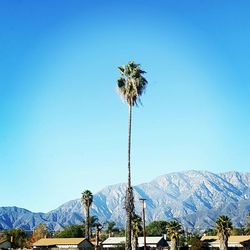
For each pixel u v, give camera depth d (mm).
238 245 131375
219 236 109812
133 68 64125
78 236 164500
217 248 124312
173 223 112312
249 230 184000
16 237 163500
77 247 125875
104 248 122562
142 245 126812
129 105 63312
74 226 171375
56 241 129500
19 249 140125
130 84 63062
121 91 63781
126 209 60438
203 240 133375
